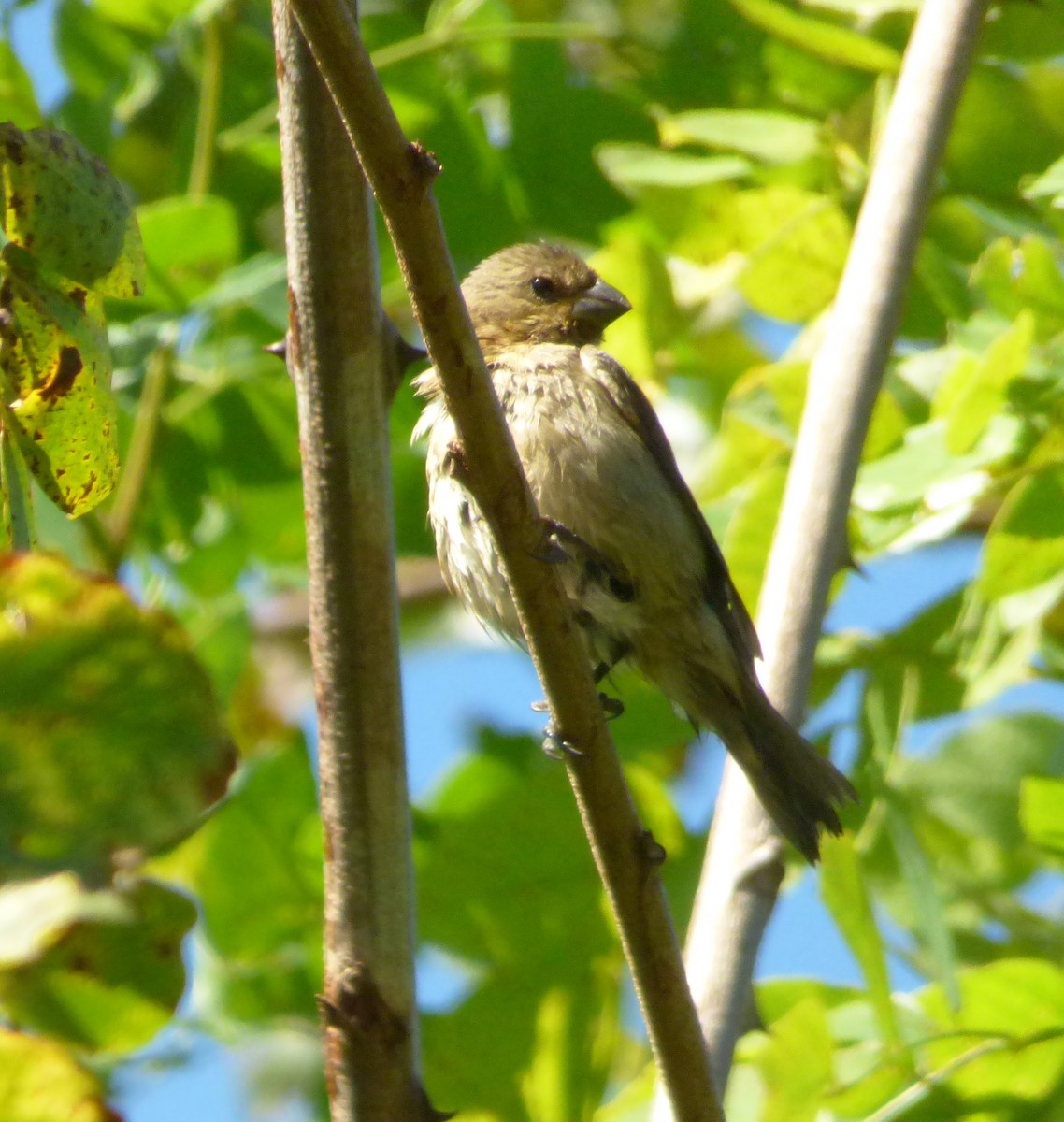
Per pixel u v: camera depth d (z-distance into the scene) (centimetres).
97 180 412
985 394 851
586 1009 908
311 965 930
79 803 296
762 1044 841
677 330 1056
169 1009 560
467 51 1100
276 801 940
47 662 292
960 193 1042
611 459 958
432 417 973
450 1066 897
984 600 896
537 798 927
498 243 1097
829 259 1025
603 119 1077
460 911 924
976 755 991
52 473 407
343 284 610
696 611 960
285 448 1029
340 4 464
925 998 877
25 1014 556
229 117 1076
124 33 1088
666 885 938
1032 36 1020
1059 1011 834
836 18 1068
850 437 802
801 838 807
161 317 908
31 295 400
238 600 1021
